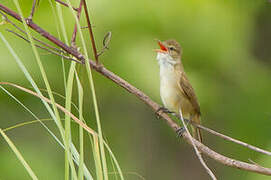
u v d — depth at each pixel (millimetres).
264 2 14180
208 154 6141
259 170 5797
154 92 11461
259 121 14078
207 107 12445
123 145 14094
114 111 14180
